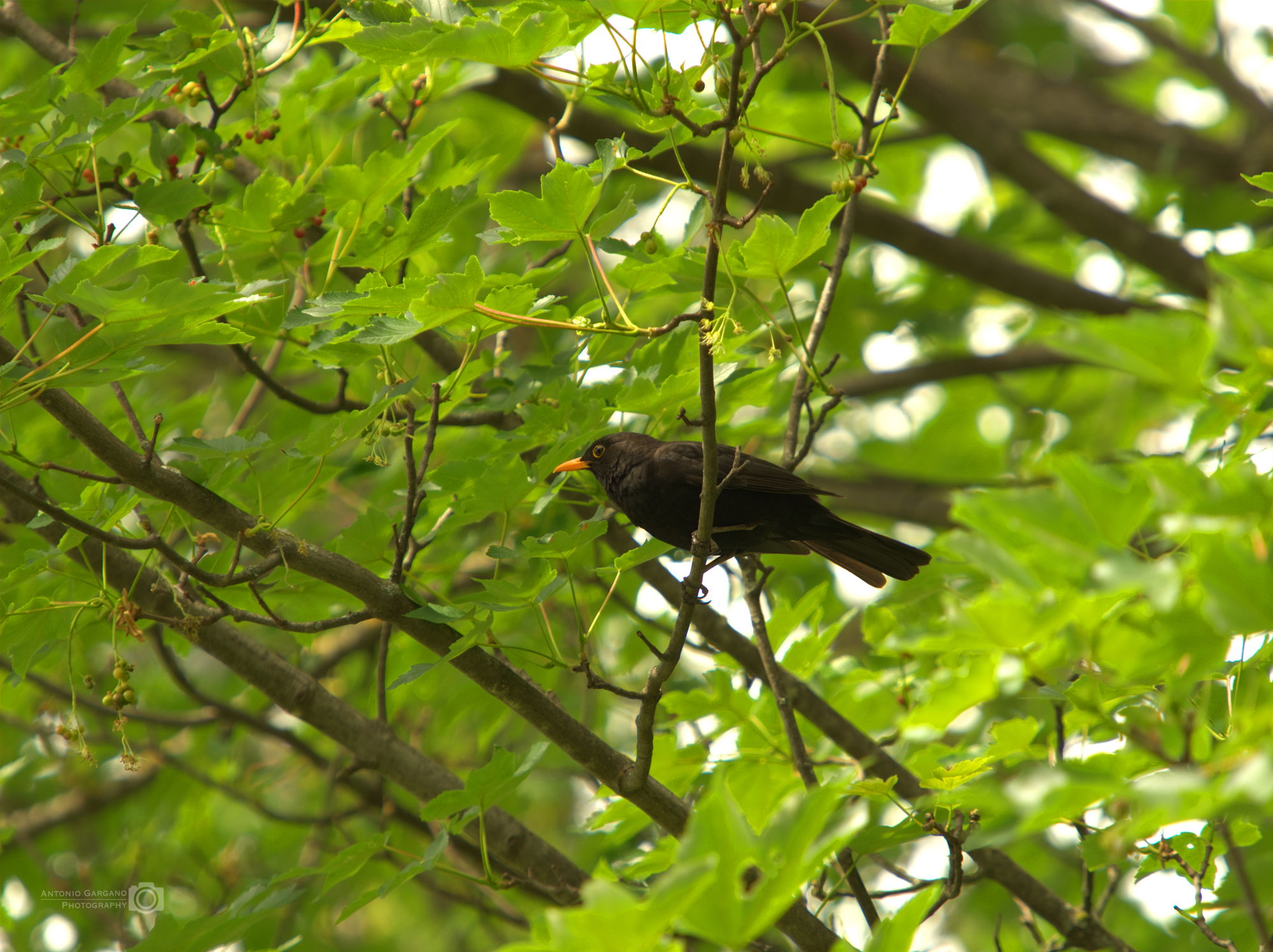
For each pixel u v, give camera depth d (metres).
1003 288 16.64
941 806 6.94
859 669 10.42
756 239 7.13
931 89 16.31
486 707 12.41
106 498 8.56
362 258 8.73
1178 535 4.70
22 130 9.48
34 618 8.47
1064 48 24.95
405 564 8.47
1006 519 4.26
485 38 6.42
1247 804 4.32
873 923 7.78
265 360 13.73
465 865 11.89
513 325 6.77
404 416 9.48
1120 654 4.48
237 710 12.35
